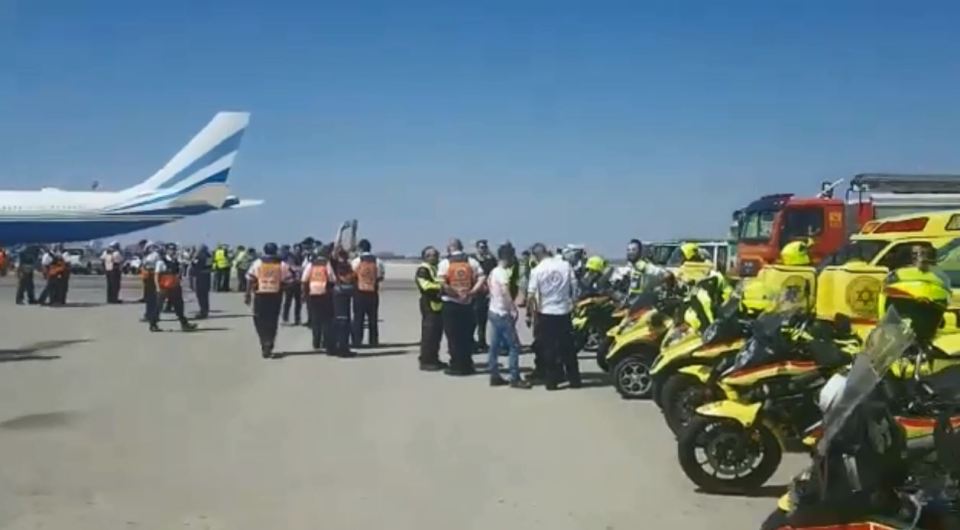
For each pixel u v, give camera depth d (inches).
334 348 755.4
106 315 1202.0
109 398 531.8
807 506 171.0
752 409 318.7
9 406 502.3
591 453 390.9
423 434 431.5
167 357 741.9
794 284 399.5
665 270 596.7
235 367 682.2
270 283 740.0
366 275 813.9
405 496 319.3
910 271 188.1
